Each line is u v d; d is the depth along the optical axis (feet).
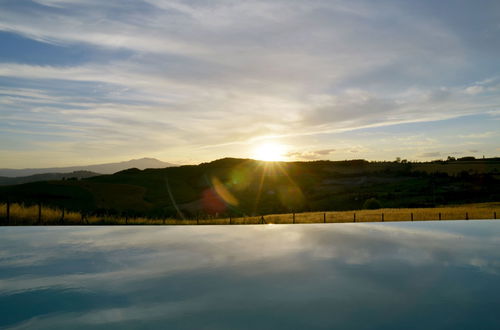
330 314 12.74
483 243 27.53
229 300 14.16
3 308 13.23
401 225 39.70
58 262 20.51
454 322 12.07
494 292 15.28
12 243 26.91
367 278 17.42
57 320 12.18
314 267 19.60
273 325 11.79
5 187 192.65
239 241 28.40
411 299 14.37
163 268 19.21
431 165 387.34
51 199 174.91
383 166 408.87
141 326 11.69
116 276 17.60
